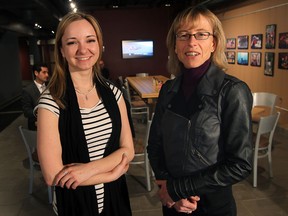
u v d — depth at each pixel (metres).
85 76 1.11
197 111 1.11
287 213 2.56
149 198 2.89
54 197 1.21
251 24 6.26
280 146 4.22
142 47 10.90
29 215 2.65
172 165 1.19
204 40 1.12
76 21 1.04
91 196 1.13
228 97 1.06
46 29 13.03
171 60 1.33
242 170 1.03
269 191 2.94
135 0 9.82
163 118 1.24
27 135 2.71
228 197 1.20
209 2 7.14
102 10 10.57
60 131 1.06
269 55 5.58
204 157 1.10
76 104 1.08
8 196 3.00
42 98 1.06
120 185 1.24
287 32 4.96
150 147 1.35
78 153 1.08
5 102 9.00
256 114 3.52
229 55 7.45
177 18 1.17
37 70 3.52
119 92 1.25
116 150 1.17
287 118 5.07
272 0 5.39
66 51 1.05
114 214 1.22
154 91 5.19
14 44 10.69
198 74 1.15
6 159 4.08
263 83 5.89
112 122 1.15
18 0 5.43
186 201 1.14
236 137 1.04
